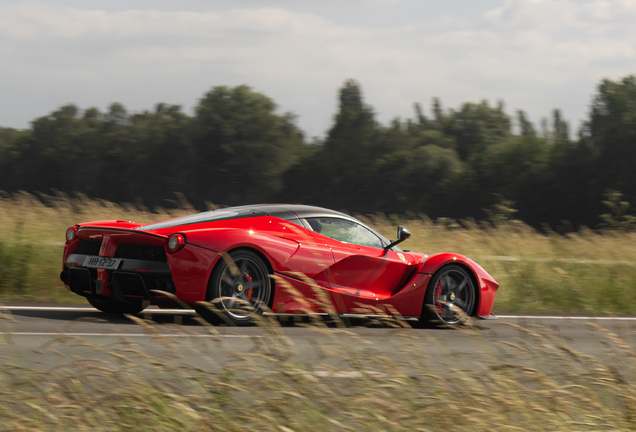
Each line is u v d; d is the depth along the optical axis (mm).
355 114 115938
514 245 21672
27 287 12734
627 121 103312
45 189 116500
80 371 6203
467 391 5266
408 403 5074
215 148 112375
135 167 114188
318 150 116312
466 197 107750
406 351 5871
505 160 108375
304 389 5008
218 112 113938
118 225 10023
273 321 5844
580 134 107750
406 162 111250
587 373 5957
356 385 5254
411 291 10719
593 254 21375
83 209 19797
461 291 11289
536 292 16172
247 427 4562
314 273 9875
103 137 116938
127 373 5203
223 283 9203
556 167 106000
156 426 4496
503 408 5098
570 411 5258
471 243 21297
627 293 16484
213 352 7441
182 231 9125
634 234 24078
